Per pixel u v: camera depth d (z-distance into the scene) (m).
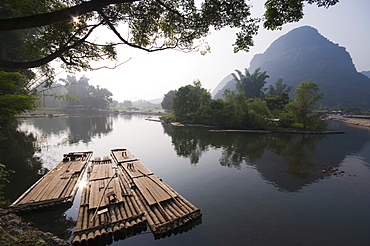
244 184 14.96
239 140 33.53
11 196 12.68
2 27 4.02
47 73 19.23
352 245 8.60
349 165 19.80
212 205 11.79
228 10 6.55
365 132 44.59
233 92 54.25
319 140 33.81
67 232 9.41
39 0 6.16
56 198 11.34
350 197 12.99
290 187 14.45
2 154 23.14
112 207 10.41
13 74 7.46
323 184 15.05
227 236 9.04
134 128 50.50
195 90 67.06
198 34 7.82
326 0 5.93
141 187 13.04
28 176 16.23
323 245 8.58
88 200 11.30
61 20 4.27
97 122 64.81
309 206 11.79
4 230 7.20
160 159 22.00
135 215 9.64
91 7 4.31
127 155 22.38
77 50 8.19
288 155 23.52
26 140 32.09
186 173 17.39
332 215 10.88
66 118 76.50
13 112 7.12
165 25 7.48
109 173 15.92
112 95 136.25
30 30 22.16
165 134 40.44
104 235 8.52
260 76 96.25
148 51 7.36
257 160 21.52
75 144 30.14
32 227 8.95
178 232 9.27
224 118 51.97
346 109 105.44
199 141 32.66
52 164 19.61
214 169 18.47
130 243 8.56
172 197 11.58
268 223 10.07
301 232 9.39
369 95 156.62
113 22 7.36
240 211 11.15
